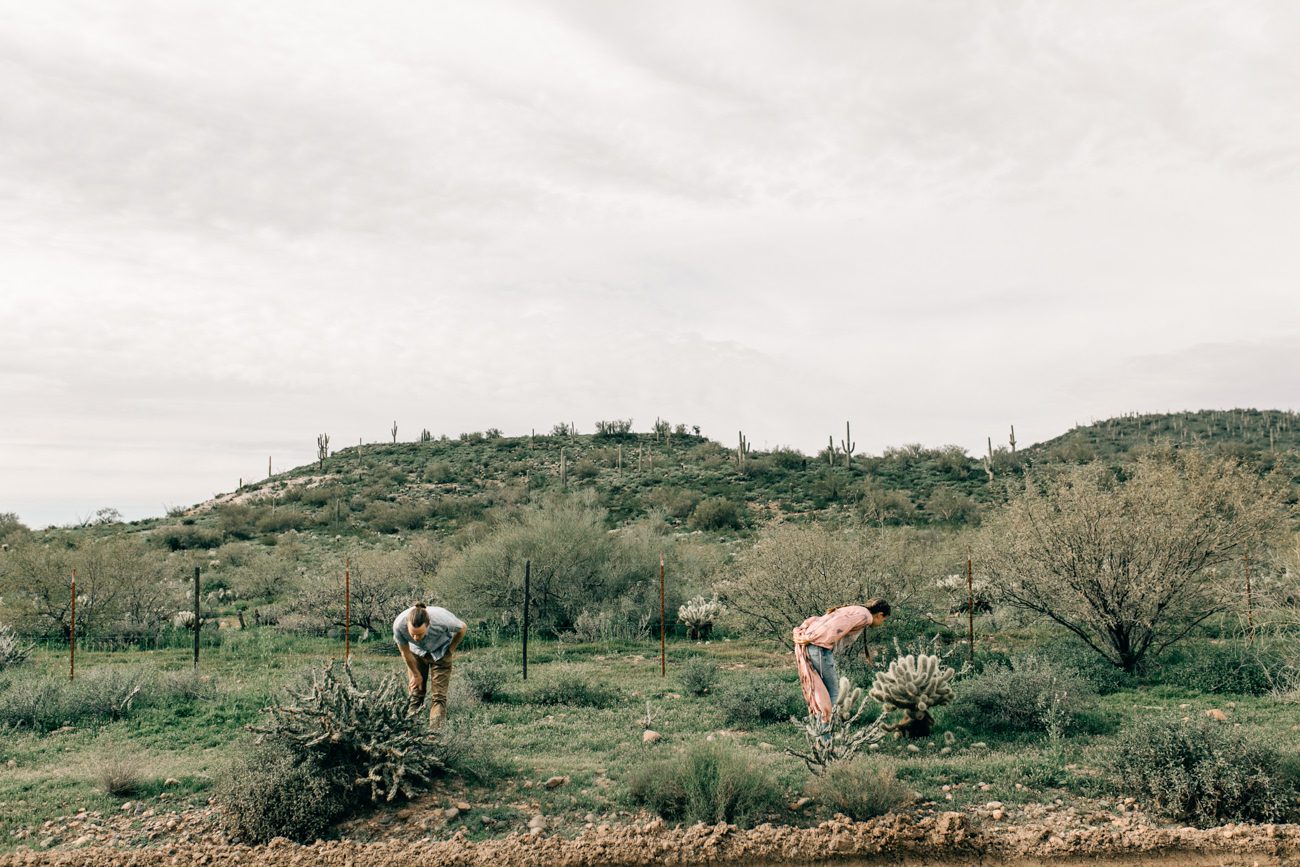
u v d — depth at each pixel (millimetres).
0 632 14953
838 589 13664
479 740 7785
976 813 6582
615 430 81938
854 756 7422
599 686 11305
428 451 77000
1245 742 6809
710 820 6457
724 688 11117
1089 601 11586
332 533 46188
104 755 8258
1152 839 6051
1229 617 14133
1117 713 9344
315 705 7094
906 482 52250
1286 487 13102
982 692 9344
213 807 6934
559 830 6453
